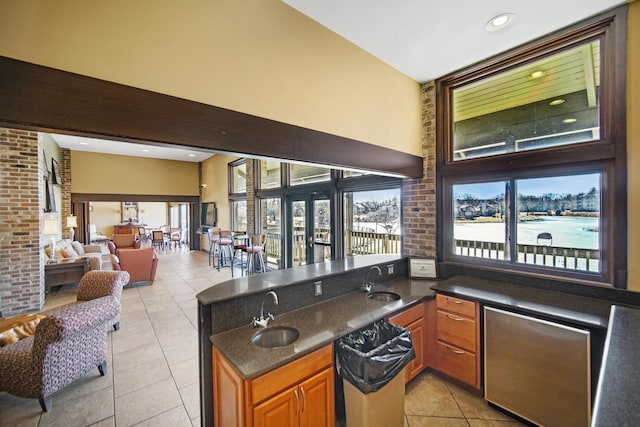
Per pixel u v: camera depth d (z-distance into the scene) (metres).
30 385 2.05
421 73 3.04
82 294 2.94
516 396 2.02
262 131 1.90
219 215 9.18
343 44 2.43
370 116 2.66
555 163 2.37
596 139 2.20
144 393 2.31
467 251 3.03
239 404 1.41
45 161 5.57
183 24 1.58
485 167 2.80
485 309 2.20
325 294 2.44
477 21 2.22
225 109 1.73
